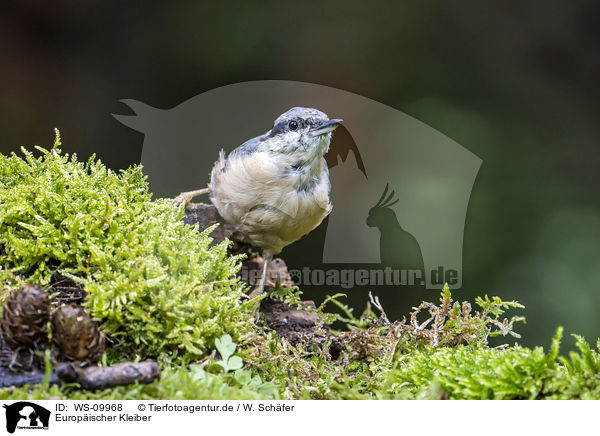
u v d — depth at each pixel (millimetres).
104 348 3812
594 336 10617
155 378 3623
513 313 10859
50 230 4402
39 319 3596
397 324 5117
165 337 4066
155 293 4125
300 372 4590
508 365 3736
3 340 3641
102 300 3961
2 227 4590
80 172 5078
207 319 4223
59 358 3607
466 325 5035
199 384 3732
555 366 3840
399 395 4031
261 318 5941
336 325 9656
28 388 3541
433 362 4234
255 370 4527
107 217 4496
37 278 4363
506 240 11703
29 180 4980
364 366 4949
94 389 3549
